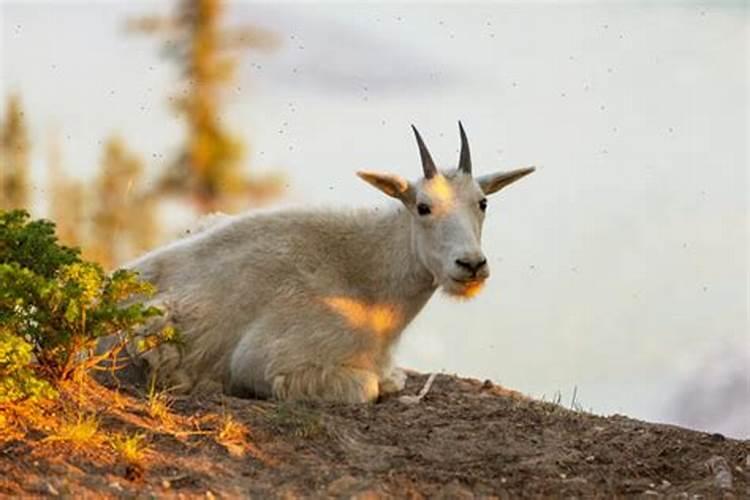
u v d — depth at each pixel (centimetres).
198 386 1908
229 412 1619
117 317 1614
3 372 1472
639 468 1580
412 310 1973
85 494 1371
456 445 1620
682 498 1491
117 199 3428
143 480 1417
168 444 1505
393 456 1557
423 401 1878
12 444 1446
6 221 1675
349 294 1938
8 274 1548
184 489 1412
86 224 3366
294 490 1440
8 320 1564
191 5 6481
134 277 1698
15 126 3603
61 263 1653
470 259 1861
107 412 1564
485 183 2033
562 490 1499
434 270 1909
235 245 1983
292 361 1873
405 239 1945
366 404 1791
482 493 1474
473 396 1959
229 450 1505
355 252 1972
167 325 1908
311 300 1916
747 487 1542
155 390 1817
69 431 1473
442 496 1452
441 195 1919
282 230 1983
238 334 1922
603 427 1730
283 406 1655
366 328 1931
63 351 1616
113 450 1465
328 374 1881
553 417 1767
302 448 1545
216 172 6081
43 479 1386
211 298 1934
